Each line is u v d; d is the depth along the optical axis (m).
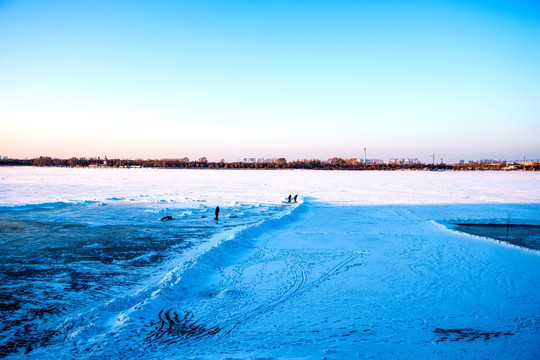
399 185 59.44
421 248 15.16
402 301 8.95
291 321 7.68
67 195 37.91
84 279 10.52
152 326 7.34
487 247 15.38
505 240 17.84
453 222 23.19
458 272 11.59
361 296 9.30
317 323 7.57
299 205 30.09
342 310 8.33
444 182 68.00
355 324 7.54
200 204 31.28
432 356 6.15
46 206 28.81
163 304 8.53
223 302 8.80
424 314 8.12
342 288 9.93
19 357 6.04
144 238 16.78
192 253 13.85
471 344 6.64
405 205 31.95
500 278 10.96
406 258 13.41
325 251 14.51
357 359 6.01
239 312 8.18
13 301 8.73
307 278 10.84
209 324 7.50
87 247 14.76
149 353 6.21
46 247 14.66
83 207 28.56
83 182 59.06
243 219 23.25
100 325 7.24
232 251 14.08
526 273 11.52
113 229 19.09
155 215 24.47
